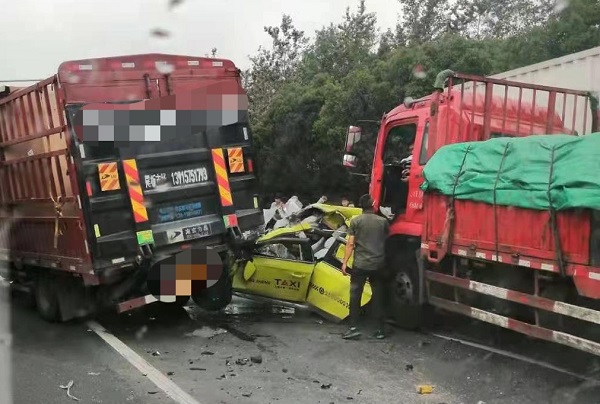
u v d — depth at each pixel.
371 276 6.84
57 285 7.41
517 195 4.95
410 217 6.86
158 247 6.65
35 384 5.25
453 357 5.89
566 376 5.21
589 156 4.45
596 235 4.32
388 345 6.40
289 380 5.29
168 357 6.07
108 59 6.45
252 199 7.33
